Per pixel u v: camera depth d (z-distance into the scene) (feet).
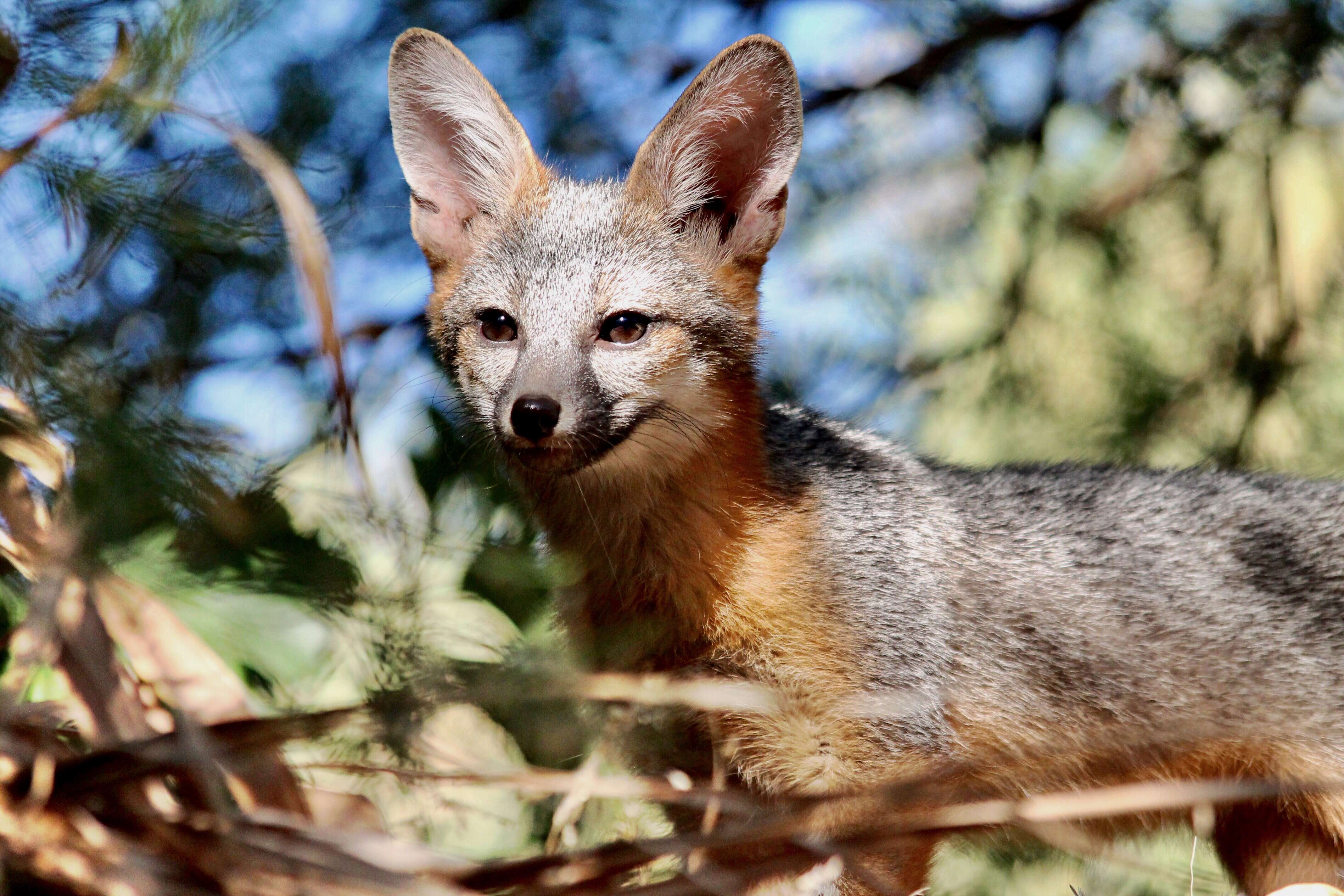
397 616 14.55
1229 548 26.91
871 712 24.45
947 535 26.89
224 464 13.58
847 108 39.06
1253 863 26.66
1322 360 38.34
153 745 13.78
